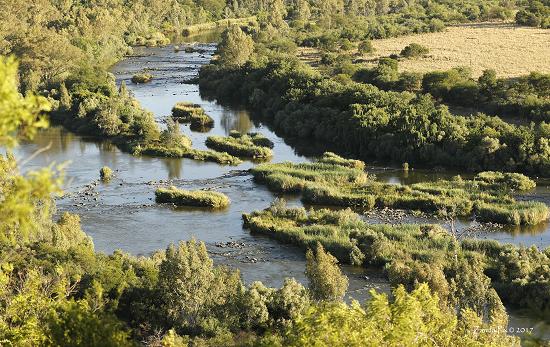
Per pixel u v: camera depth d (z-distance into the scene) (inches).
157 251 2733.8
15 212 671.8
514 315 2255.2
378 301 998.4
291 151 4537.4
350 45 7514.8
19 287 1413.6
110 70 7234.3
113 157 4347.9
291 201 3526.1
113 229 3110.2
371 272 2647.6
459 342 1120.2
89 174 3964.1
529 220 3102.9
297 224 3107.8
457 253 2657.5
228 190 3690.9
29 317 1051.9
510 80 5462.6
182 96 6186.0
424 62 6466.5
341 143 4559.5
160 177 3922.2
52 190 681.6
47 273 1987.0
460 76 5438.0
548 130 4015.8
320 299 2197.3
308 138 4857.3
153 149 4414.4
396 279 2297.0
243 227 3161.9
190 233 3078.2
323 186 3528.5
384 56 6929.1
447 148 4109.3
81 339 967.0
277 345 1115.3
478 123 4237.2
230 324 2033.7
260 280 2566.4
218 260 2770.7
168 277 2058.3
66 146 4594.0
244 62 6540.4
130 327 1966.0
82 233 2787.9
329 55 6796.3
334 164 4015.8
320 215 3144.7
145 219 3248.0
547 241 2920.8
